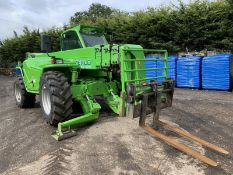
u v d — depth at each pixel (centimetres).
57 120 591
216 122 659
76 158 450
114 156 454
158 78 618
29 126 650
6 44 3177
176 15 1650
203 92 1177
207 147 497
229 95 1068
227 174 404
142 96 525
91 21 2305
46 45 716
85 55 676
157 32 1731
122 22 1905
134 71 590
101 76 692
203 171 410
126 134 539
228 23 1498
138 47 613
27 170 427
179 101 928
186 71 1324
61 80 595
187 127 615
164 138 494
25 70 802
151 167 420
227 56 1176
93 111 591
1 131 642
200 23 1566
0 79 2408
